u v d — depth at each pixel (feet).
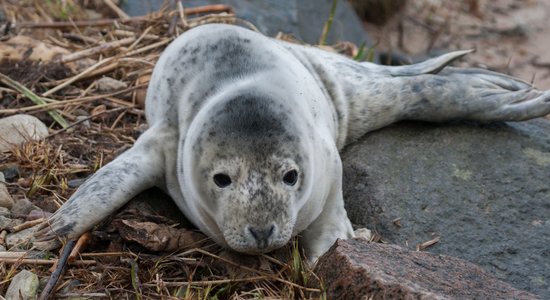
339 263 21.39
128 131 31.50
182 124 24.75
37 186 27.09
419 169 28.19
